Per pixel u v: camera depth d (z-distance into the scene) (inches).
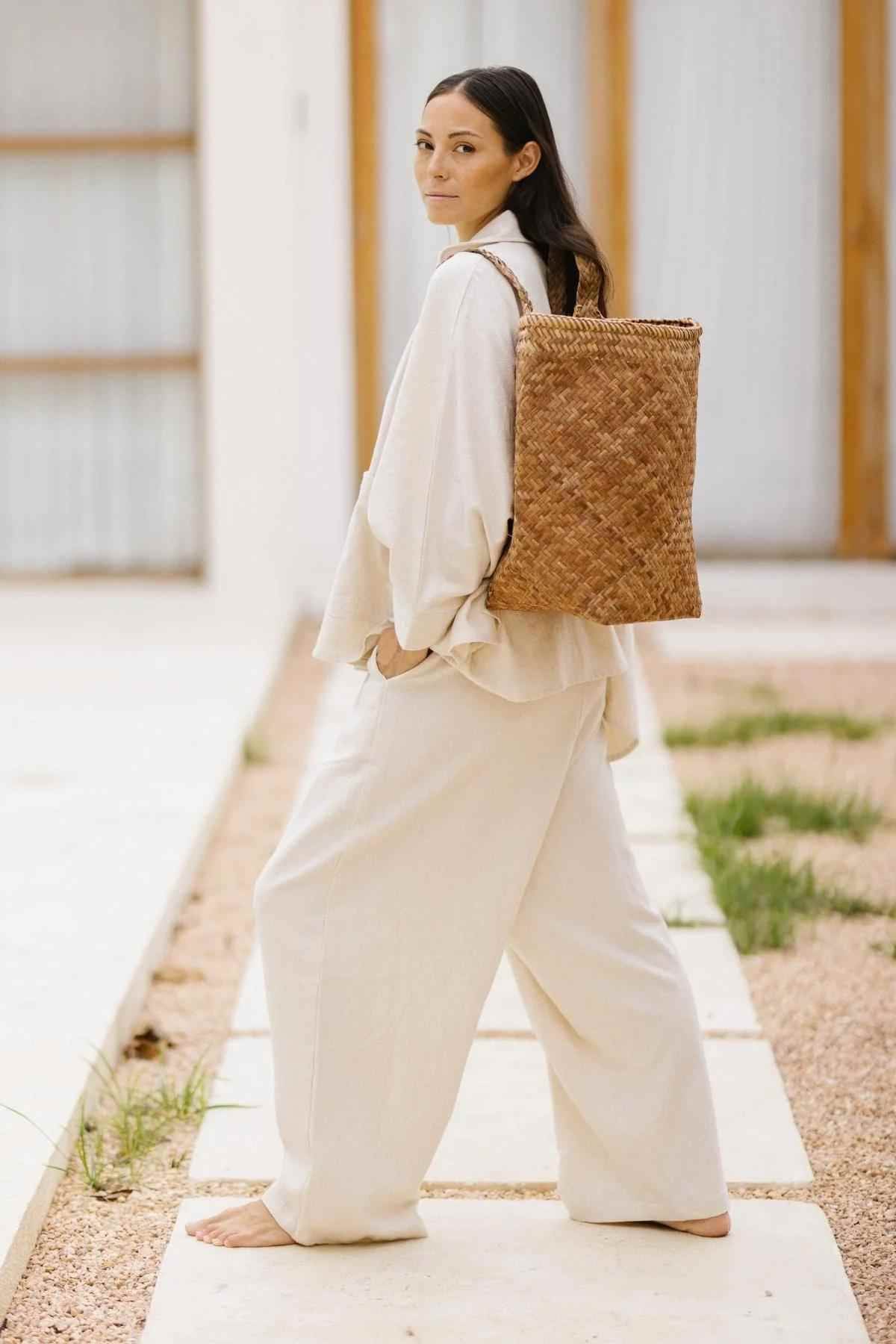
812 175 422.3
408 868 107.0
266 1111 139.6
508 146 107.3
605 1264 112.4
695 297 426.3
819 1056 153.9
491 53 414.6
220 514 403.2
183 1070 151.3
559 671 105.4
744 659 369.4
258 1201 116.0
